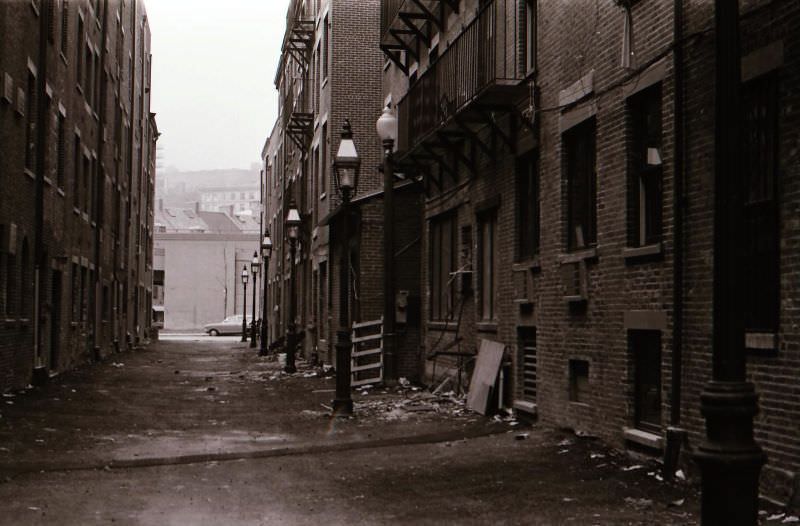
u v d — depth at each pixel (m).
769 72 8.23
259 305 92.75
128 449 12.23
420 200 23.14
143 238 57.03
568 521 7.65
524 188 15.48
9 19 18.78
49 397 19.00
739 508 4.84
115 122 39.88
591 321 12.09
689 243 9.55
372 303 24.48
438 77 18.55
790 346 7.87
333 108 31.06
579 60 12.58
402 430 14.12
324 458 11.46
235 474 10.30
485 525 7.62
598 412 11.86
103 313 37.25
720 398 4.91
